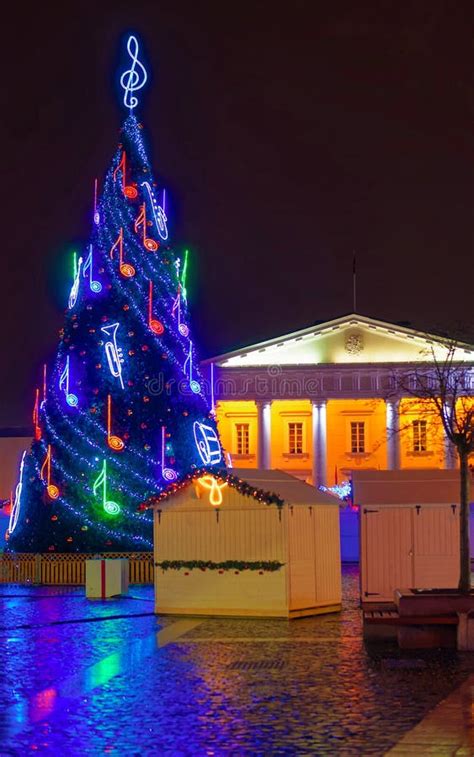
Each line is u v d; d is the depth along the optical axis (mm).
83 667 18094
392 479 27391
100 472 37156
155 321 38469
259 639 21484
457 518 26609
